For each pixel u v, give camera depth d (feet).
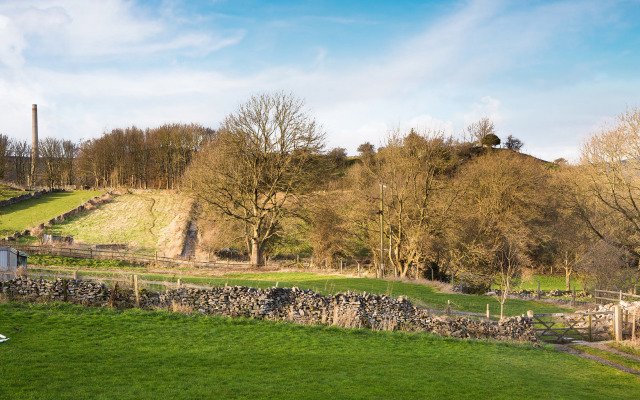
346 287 119.44
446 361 58.75
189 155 385.29
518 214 194.39
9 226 204.33
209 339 58.75
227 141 175.63
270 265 180.55
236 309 74.95
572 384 53.42
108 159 391.45
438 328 77.61
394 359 57.26
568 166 206.18
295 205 181.16
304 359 53.21
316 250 195.11
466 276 160.66
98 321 62.03
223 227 187.42
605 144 152.15
